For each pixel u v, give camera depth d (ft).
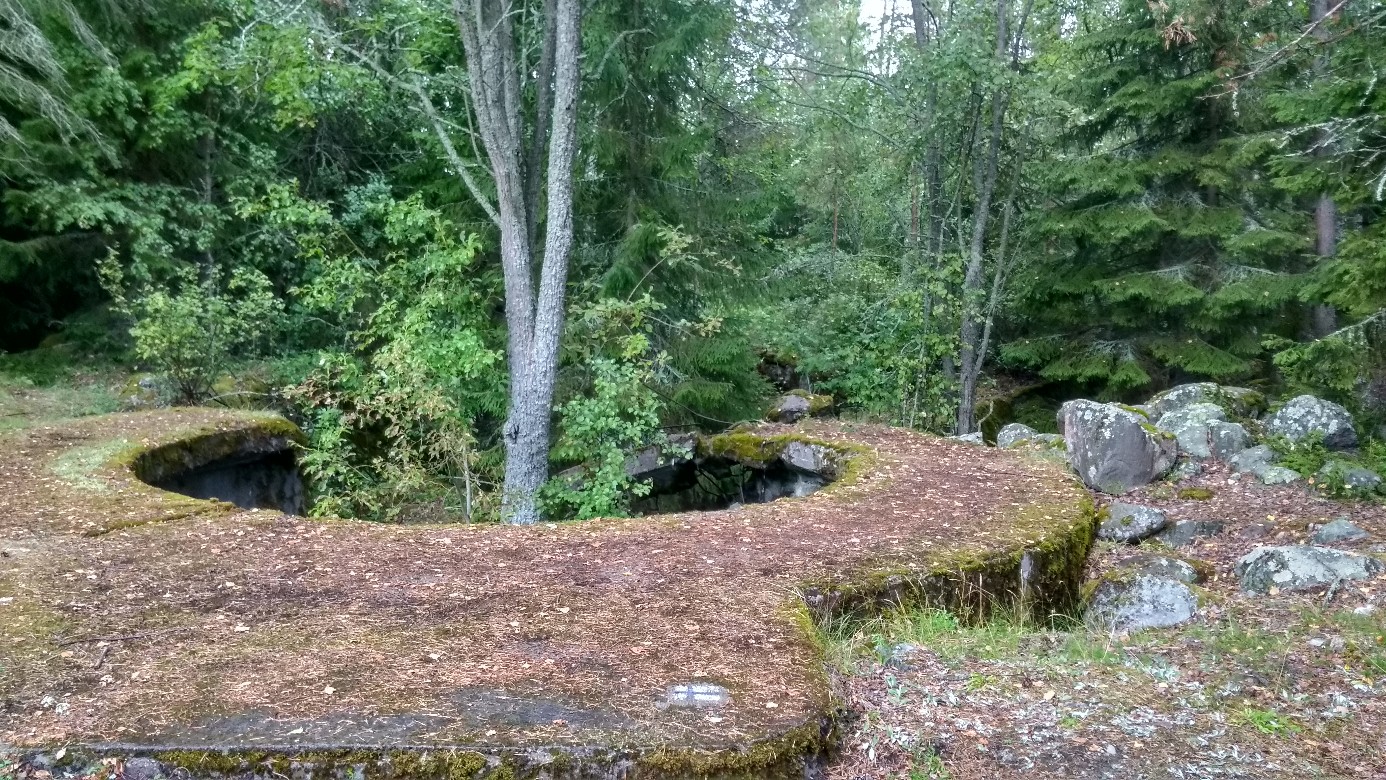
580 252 37.99
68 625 13.74
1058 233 45.19
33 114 42.73
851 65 56.65
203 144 47.62
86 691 11.50
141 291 43.16
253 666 12.30
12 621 13.85
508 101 31.81
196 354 37.29
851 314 45.50
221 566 16.74
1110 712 12.35
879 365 44.29
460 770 9.98
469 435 30.53
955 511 21.11
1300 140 34.53
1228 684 13.48
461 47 37.17
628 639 13.32
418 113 38.99
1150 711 12.43
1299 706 12.68
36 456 25.85
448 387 31.19
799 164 55.98
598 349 33.42
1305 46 22.76
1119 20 43.19
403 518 33.17
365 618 14.14
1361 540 22.95
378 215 36.86
